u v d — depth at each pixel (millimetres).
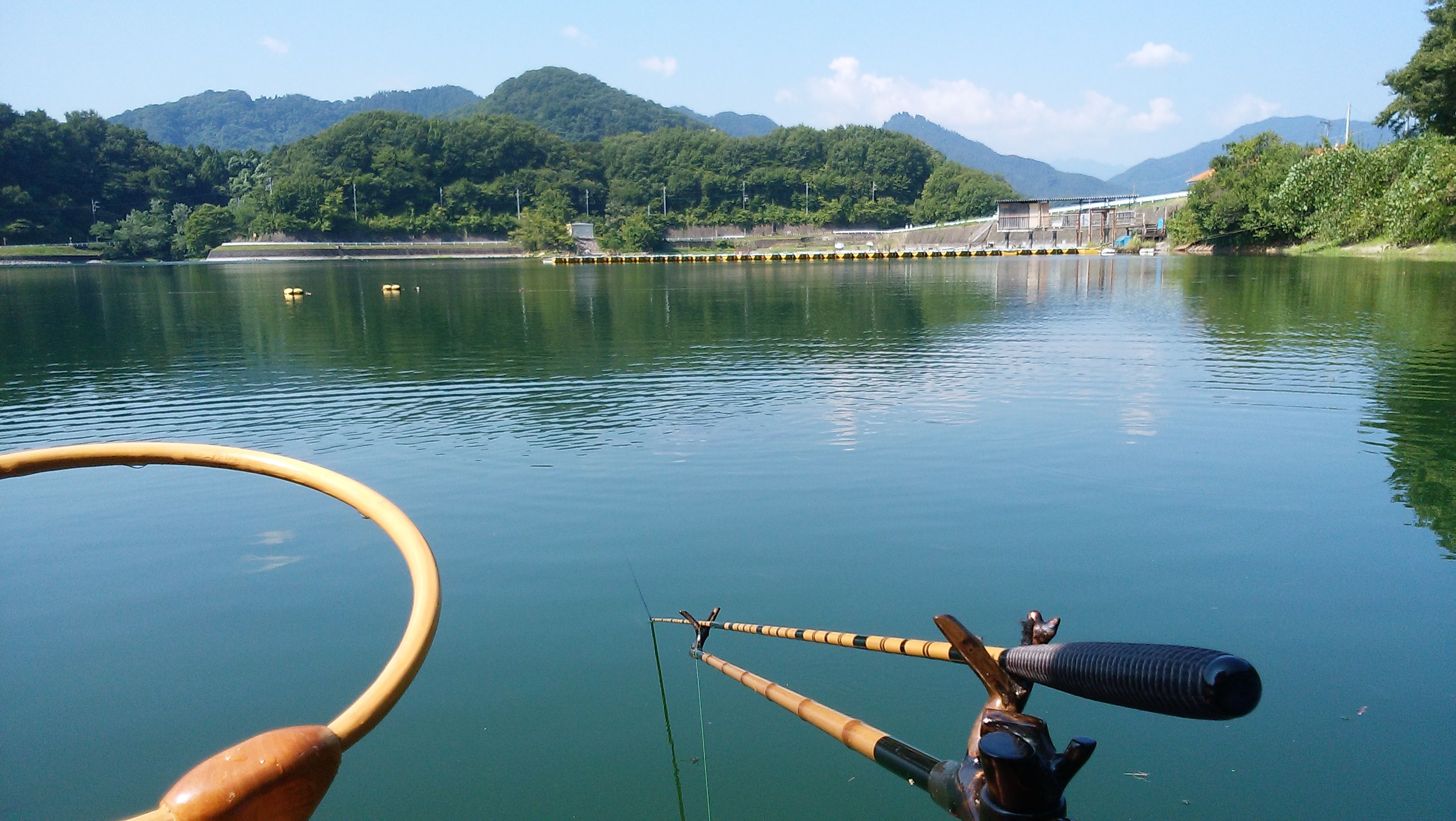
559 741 5977
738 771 5645
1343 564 8656
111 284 65062
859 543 9391
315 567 9023
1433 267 47219
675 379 19172
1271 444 12961
